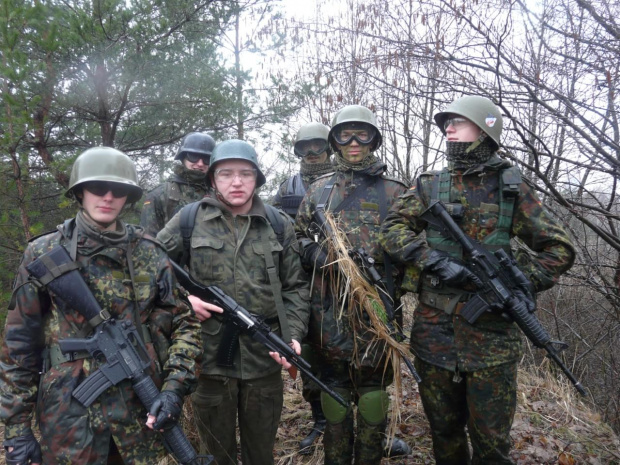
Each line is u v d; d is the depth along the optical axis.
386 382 2.96
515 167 2.67
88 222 2.00
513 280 2.52
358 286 2.75
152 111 7.06
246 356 2.59
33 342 1.92
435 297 2.71
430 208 2.68
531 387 4.84
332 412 2.86
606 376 5.02
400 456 3.46
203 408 2.62
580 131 3.38
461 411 2.79
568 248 2.54
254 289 2.61
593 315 5.44
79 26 5.36
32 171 5.78
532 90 3.57
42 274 1.89
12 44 4.50
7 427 1.87
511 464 2.59
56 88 5.69
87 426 1.89
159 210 4.04
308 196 3.23
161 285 2.12
